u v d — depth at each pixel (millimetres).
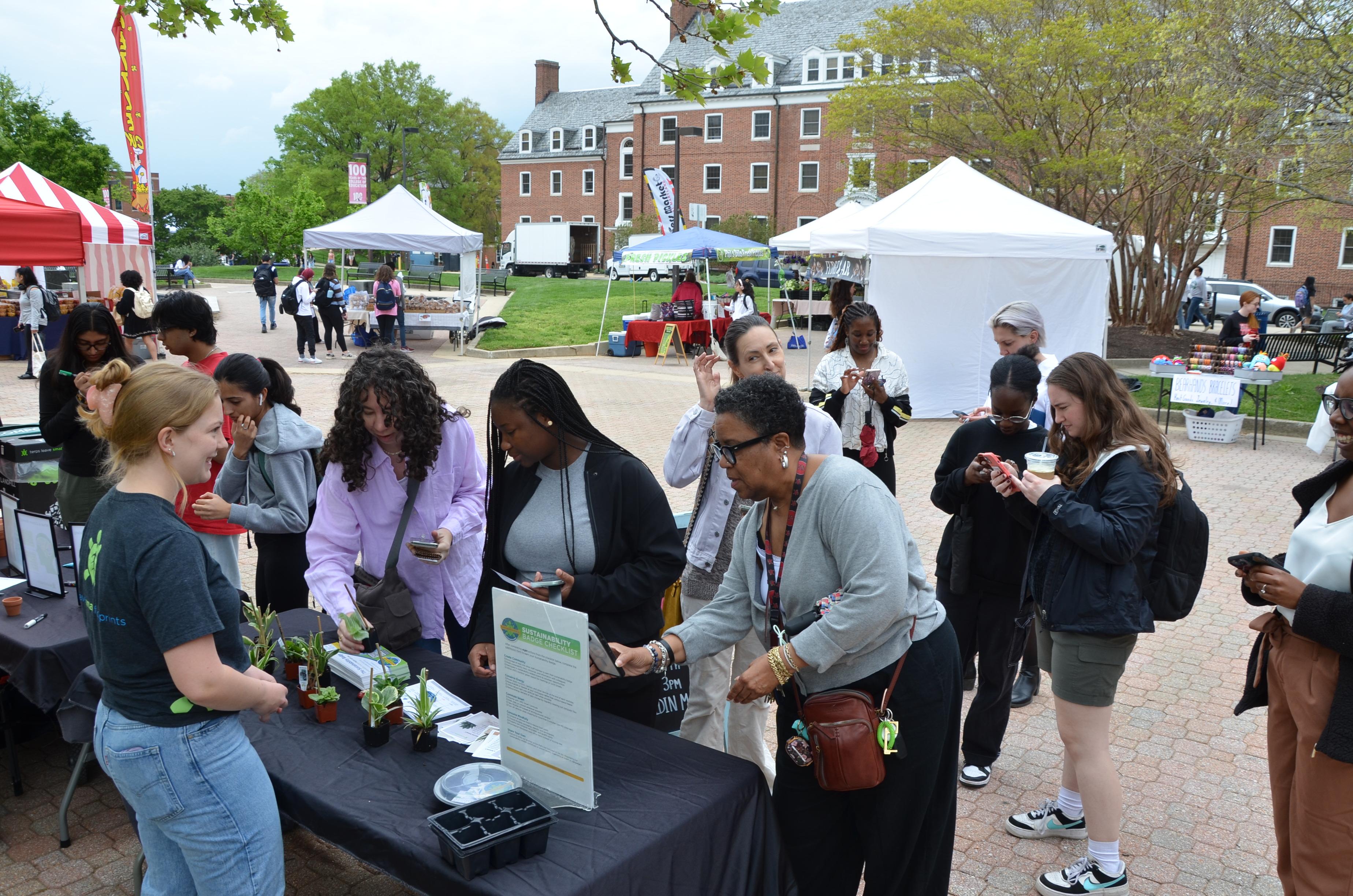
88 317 4129
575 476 2760
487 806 2084
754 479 2299
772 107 48219
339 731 2574
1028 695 4578
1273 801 2592
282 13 4648
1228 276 37719
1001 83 19438
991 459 3092
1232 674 4859
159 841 2215
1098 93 18562
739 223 46969
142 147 17234
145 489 2062
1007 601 3512
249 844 2131
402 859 2010
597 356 20484
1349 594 2219
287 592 3965
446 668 2996
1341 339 16000
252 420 3572
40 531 3520
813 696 2277
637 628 2822
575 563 2742
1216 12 13492
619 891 1938
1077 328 12469
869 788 2236
